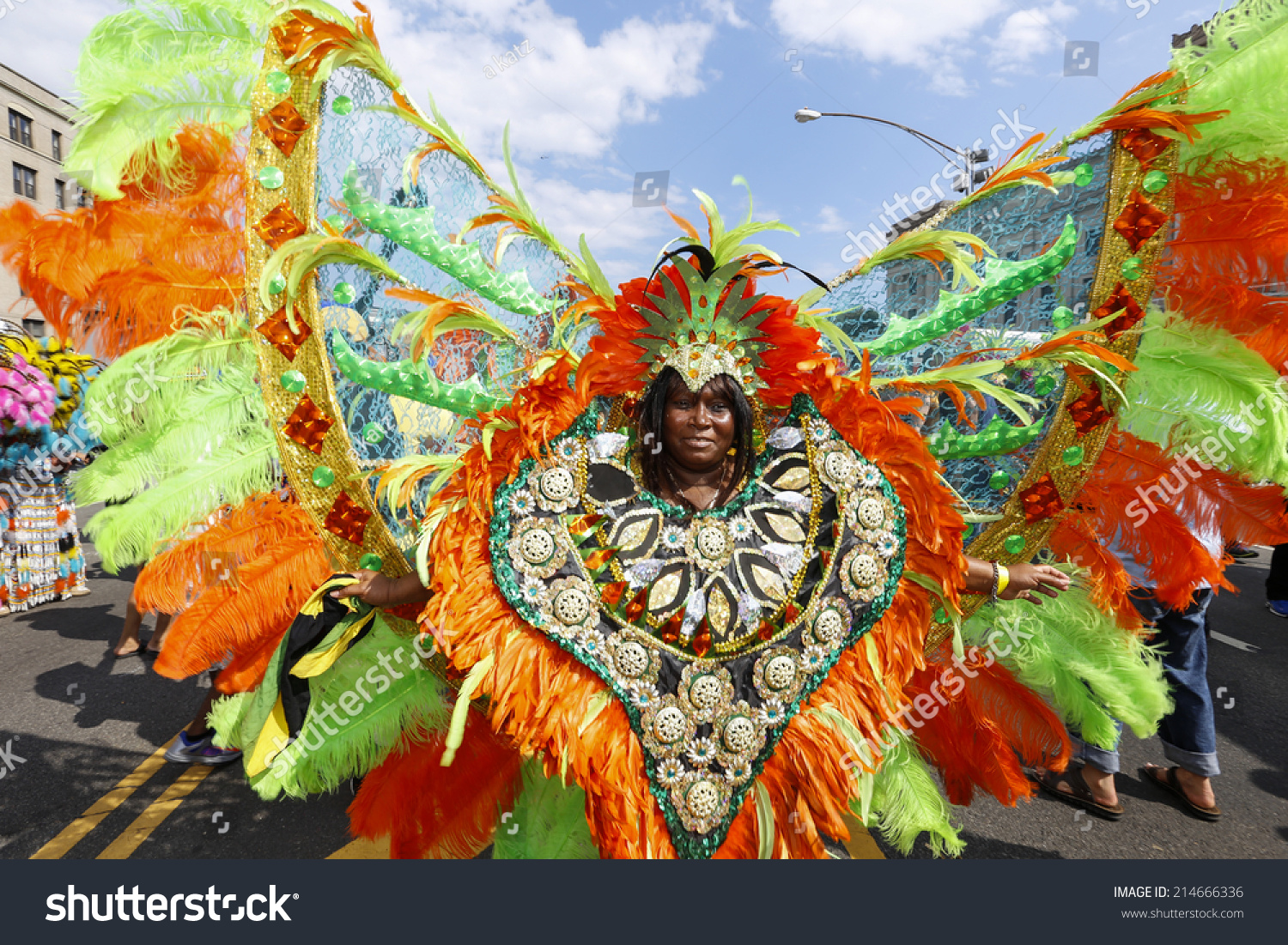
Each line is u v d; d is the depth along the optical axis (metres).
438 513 1.43
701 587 1.46
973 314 1.78
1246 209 1.62
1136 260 1.66
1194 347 1.68
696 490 1.57
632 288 1.53
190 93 1.67
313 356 1.66
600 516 1.48
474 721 1.83
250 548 1.75
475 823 1.81
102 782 2.80
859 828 2.52
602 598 1.43
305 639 1.63
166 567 1.72
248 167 1.62
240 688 1.79
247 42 1.72
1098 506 1.79
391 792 1.84
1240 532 1.78
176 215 1.73
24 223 1.63
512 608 1.41
